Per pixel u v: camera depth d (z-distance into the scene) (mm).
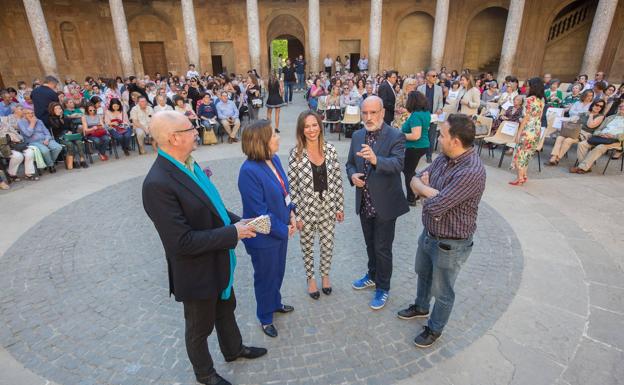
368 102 3061
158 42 24031
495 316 3301
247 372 2760
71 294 3758
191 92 11789
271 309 3098
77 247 4754
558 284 3760
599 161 8266
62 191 6883
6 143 7012
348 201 6156
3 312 3484
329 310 3455
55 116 8414
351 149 3475
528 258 4258
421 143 5535
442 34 21016
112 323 3314
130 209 6004
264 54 25078
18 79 21094
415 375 2703
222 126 10906
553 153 7996
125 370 2787
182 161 2092
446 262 2631
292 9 24375
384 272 3375
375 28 21062
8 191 6945
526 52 21672
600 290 3658
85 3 21797
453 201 2369
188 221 2092
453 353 2896
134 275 4102
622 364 2770
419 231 5078
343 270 4125
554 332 3100
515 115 8492
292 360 2869
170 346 3033
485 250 4469
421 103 5312
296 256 4457
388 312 3414
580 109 8977
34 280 4016
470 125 2373
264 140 2656
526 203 5902
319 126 3080
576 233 4863
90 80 15148
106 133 8914
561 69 21703
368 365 2803
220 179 7324
